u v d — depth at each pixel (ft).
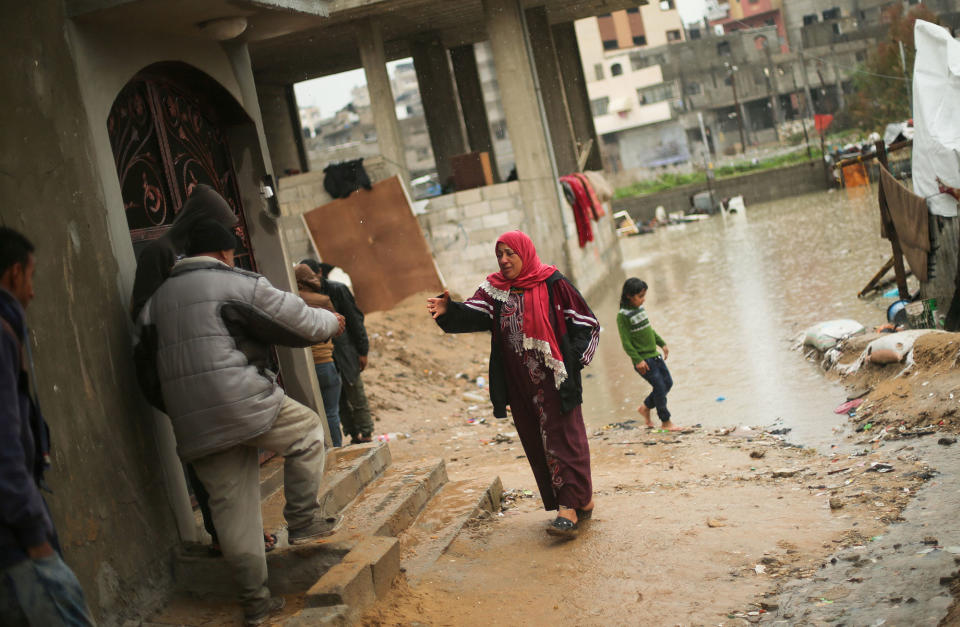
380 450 20.16
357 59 86.69
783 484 19.65
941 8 169.99
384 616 12.95
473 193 62.64
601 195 77.25
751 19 255.29
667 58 221.25
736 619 12.62
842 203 115.03
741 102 221.87
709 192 158.71
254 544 12.97
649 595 13.84
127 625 12.77
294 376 20.80
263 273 21.35
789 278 58.13
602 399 34.55
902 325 33.88
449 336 51.85
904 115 163.84
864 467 19.61
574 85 91.50
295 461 13.71
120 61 15.56
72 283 13.03
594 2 83.30
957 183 32.53
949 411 21.40
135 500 13.64
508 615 13.41
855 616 11.89
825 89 214.07
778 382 31.40
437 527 17.40
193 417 12.46
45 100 13.10
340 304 24.07
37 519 8.39
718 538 16.17
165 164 17.75
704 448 24.45
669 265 85.20
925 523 15.11
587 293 67.00
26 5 13.06
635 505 18.90
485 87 210.18
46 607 8.59
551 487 17.40
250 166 21.06
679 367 37.50
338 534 15.72
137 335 13.08
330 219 60.44
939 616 11.14
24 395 8.97
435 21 76.64
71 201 13.35
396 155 64.69
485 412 35.53
